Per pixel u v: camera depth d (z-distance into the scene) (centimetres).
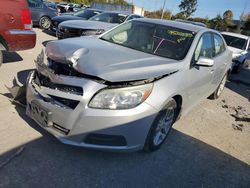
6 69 540
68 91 279
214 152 378
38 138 321
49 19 1224
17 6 491
